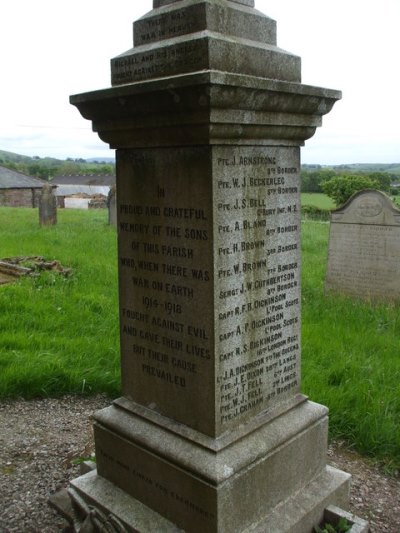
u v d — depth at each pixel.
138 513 3.04
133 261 3.06
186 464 2.79
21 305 7.24
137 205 2.96
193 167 2.63
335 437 4.32
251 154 2.75
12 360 5.39
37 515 3.42
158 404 3.10
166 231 2.84
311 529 3.13
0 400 4.95
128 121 2.77
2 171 38.88
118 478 3.24
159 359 3.03
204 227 2.64
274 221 2.96
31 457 4.07
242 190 2.73
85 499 3.25
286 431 3.08
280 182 2.97
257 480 2.89
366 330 6.65
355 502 3.59
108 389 5.16
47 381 5.09
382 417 4.33
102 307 7.31
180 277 2.82
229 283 2.75
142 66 2.74
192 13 2.60
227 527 2.76
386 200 8.00
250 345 2.94
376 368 5.27
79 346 5.86
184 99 2.42
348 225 8.42
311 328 6.52
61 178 62.22
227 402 2.85
